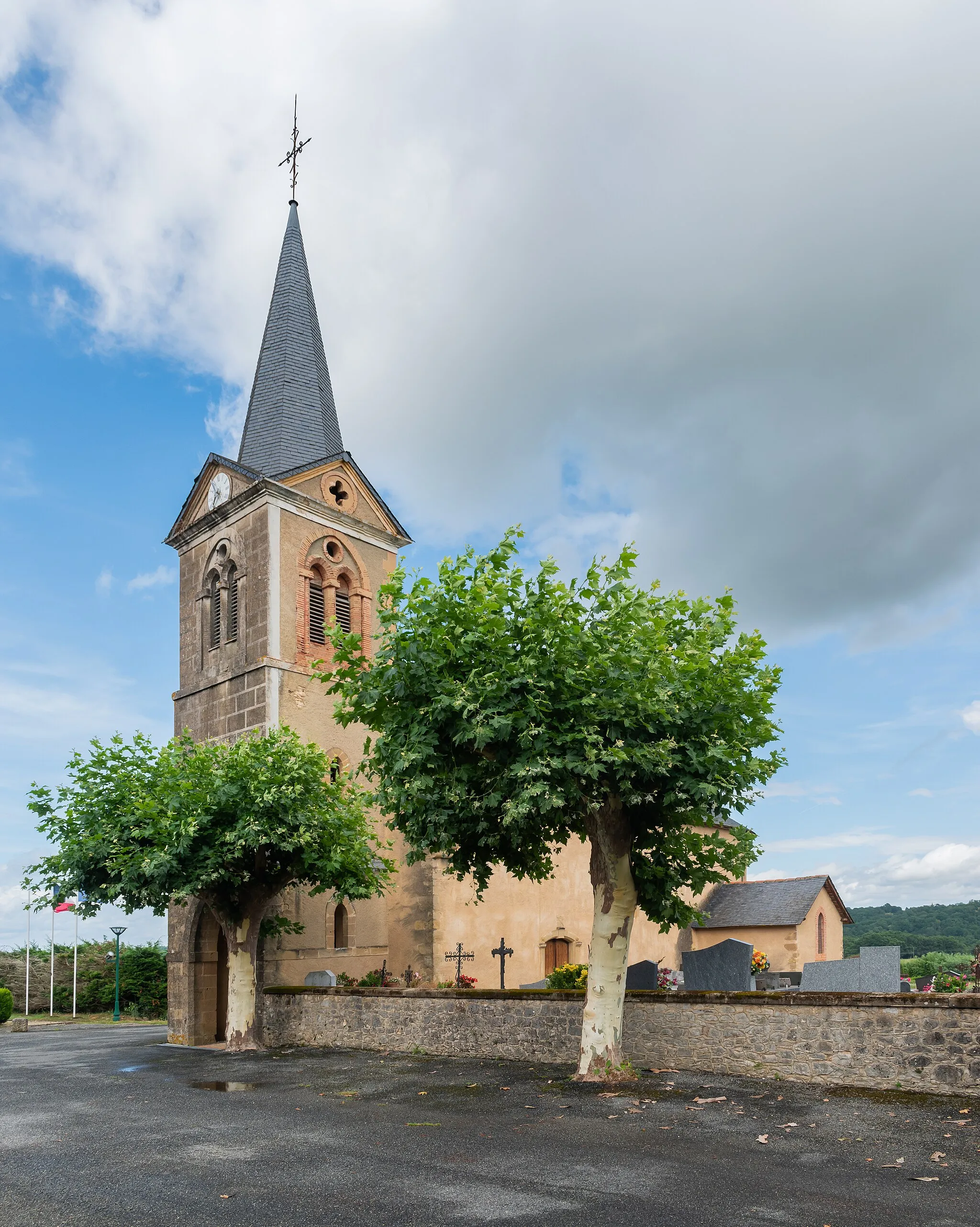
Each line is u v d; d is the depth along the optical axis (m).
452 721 14.73
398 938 26.77
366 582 29.11
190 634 28.95
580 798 14.77
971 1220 7.88
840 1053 13.87
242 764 20.67
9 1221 8.34
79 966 40.94
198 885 19.84
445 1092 14.29
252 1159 10.37
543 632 14.59
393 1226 7.89
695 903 37.78
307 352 31.14
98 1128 12.39
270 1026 21.88
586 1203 8.44
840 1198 8.49
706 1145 10.49
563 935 30.02
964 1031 12.97
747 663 15.20
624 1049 15.66
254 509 27.17
